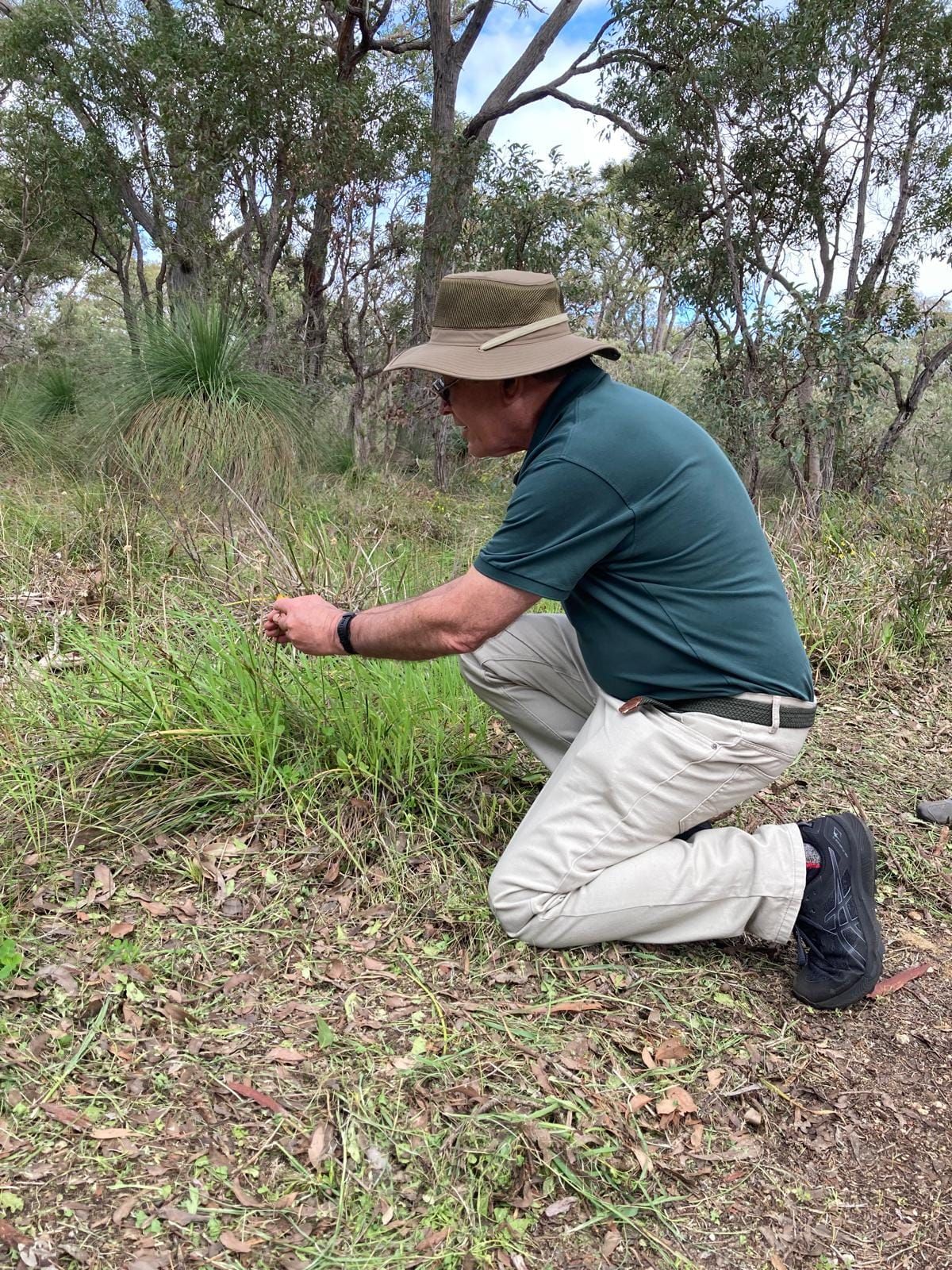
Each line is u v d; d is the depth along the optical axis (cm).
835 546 516
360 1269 129
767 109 761
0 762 234
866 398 726
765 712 181
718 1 731
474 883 216
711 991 194
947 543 452
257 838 222
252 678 251
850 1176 156
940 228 823
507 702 227
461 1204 140
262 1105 153
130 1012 169
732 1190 151
